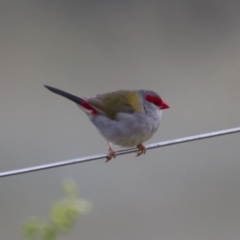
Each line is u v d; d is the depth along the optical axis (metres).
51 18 21.78
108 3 22.33
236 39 21.86
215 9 22.48
